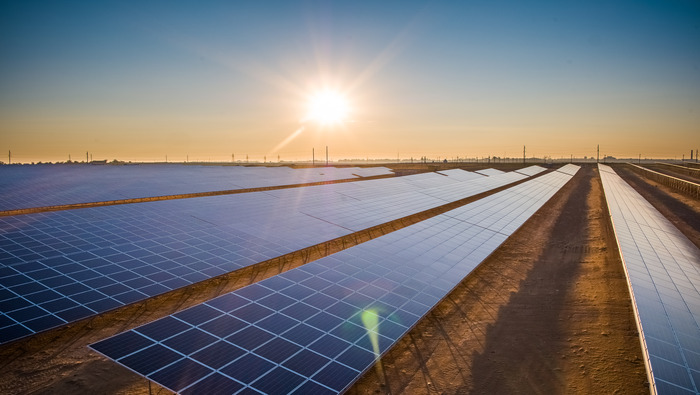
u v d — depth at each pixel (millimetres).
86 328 20594
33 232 29125
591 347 19766
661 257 28781
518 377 17078
